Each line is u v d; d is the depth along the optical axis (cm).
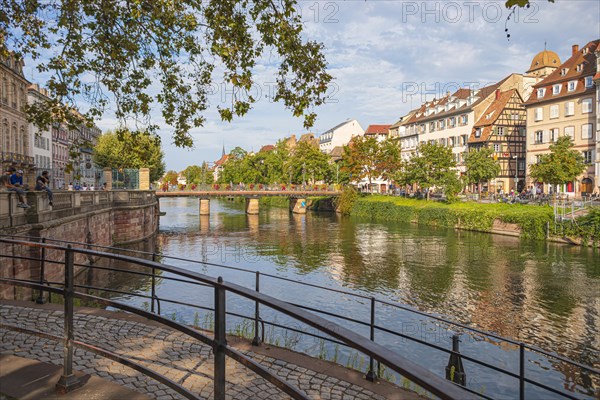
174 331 675
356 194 7250
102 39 884
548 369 1342
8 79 4531
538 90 6025
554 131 5734
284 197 9569
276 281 2444
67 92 901
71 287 338
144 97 981
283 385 201
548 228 3725
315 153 8988
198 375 513
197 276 247
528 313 1878
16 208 1720
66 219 2212
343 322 1744
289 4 866
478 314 1878
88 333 644
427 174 6103
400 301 2073
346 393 506
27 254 1752
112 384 356
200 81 1049
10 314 716
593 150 5212
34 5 898
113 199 3656
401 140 9556
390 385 532
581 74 5369
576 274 2561
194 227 5362
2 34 930
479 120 7181
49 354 537
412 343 1527
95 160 6544
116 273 2505
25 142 4991
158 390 459
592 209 3488
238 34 886
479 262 2950
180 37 1002
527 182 6128
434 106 8538
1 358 411
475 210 4631
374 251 3447
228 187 7675
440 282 2428
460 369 905
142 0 876
